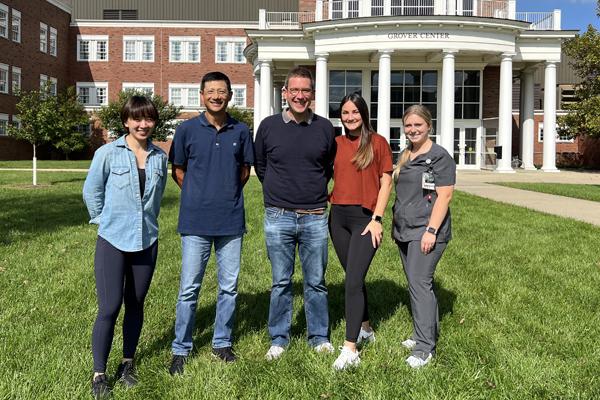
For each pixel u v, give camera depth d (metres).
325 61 27.00
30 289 5.50
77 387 3.35
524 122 31.34
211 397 3.27
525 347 4.06
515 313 4.88
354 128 4.00
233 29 44.91
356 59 29.83
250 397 3.30
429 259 3.97
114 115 37.00
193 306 3.83
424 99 30.80
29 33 39.38
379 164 4.03
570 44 26.83
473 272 6.43
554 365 3.71
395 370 3.69
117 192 3.44
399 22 25.33
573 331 4.38
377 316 4.92
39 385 3.34
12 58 37.31
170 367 3.71
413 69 30.61
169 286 5.76
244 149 3.89
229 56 45.06
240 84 45.06
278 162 3.94
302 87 3.75
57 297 5.27
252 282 5.98
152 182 3.52
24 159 38.78
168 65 45.19
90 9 46.97
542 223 10.33
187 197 3.78
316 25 26.47
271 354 3.97
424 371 3.64
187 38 45.03
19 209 11.48
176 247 7.77
